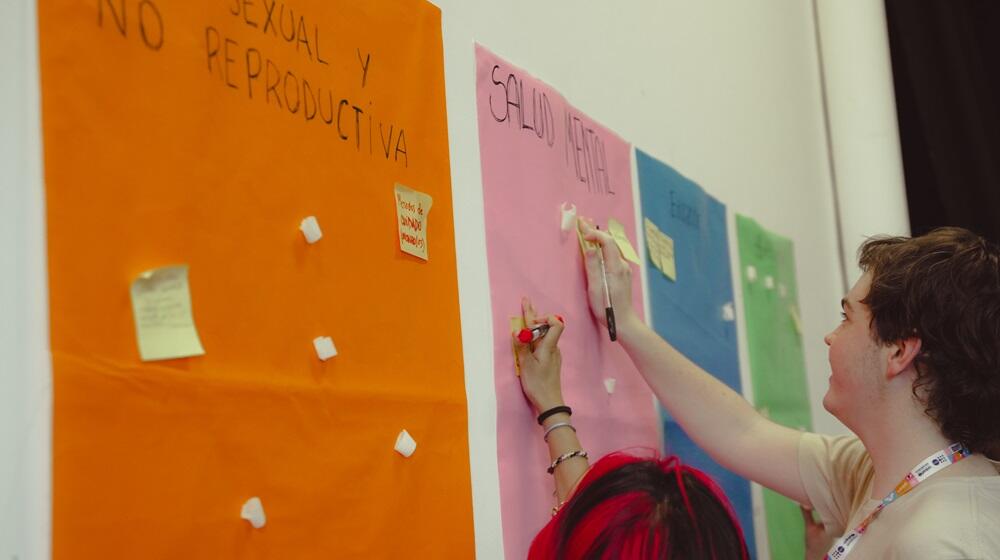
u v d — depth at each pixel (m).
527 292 1.43
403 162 1.18
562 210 1.55
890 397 1.22
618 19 1.89
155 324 0.81
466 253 1.29
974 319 1.13
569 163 1.60
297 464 0.95
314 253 1.01
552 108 1.56
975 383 1.15
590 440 1.53
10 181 0.71
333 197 1.05
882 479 1.24
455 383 1.23
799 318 2.80
